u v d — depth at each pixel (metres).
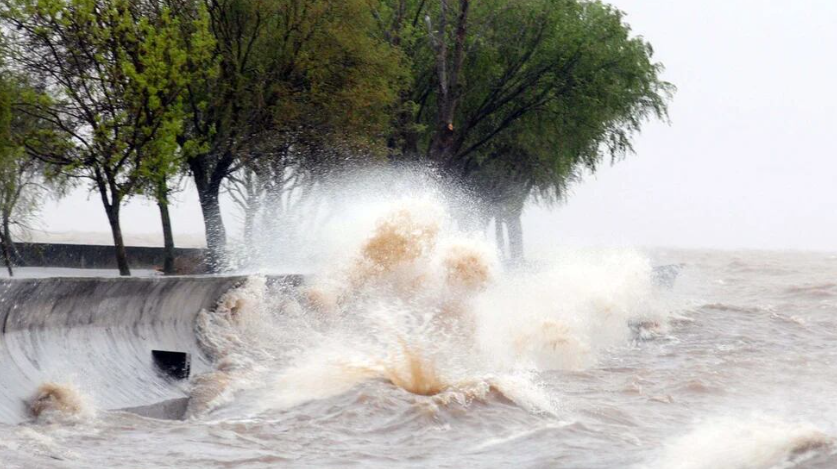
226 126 59.88
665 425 24.84
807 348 42.53
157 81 51.03
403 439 22.11
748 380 32.91
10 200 54.12
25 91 51.12
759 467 19.03
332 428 22.89
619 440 22.36
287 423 23.39
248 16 60.00
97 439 20.48
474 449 21.34
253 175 63.69
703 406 28.11
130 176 51.38
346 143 61.59
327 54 60.84
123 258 51.84
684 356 39.09
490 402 25.39
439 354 30.70
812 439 20.02
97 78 51.28
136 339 28.39
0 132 49.88
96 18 51.41
